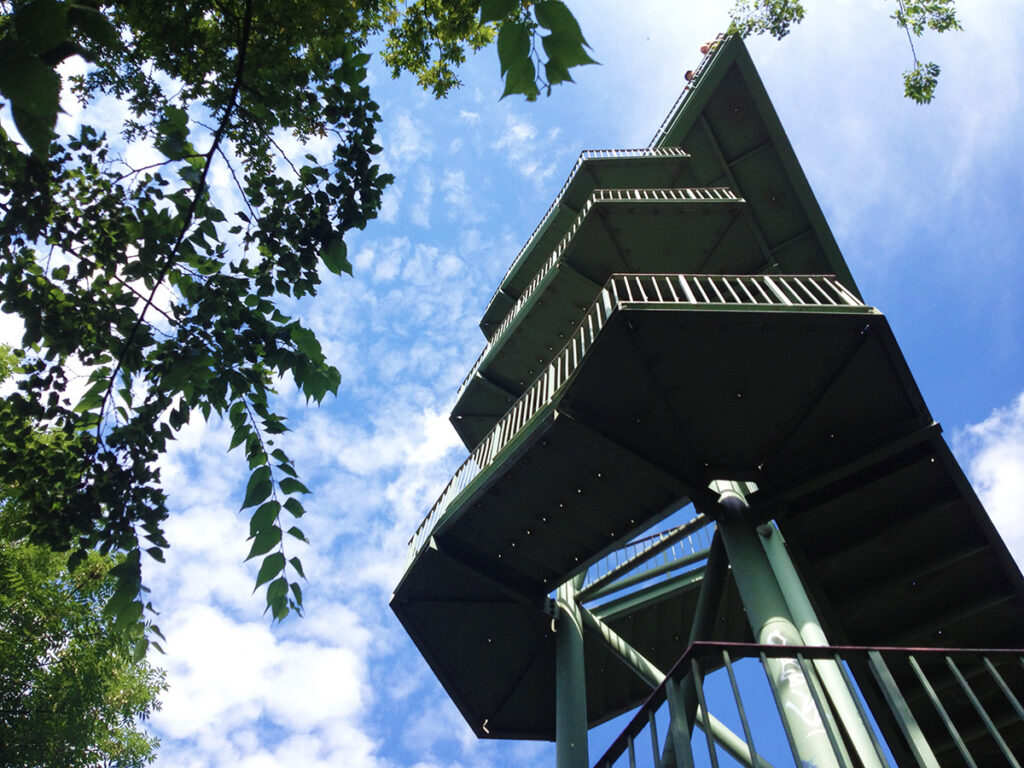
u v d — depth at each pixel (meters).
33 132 1.89
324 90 4.96
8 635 7.25
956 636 7.86
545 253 16.08
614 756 4.75
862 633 8.06
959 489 7.48
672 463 8.03
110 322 4.58
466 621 10.56
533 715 11.17
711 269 12.09
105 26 2.29
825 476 7.63
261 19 4.80
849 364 7.25
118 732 9.06
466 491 9.14
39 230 4.26
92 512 4.44
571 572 9.77
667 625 12.45
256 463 4.39
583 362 7.46
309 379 4.85
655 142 15.07
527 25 2.16
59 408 4.56
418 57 6.19
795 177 14.12
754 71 13.78
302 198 4.96
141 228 4.57
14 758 7.24
